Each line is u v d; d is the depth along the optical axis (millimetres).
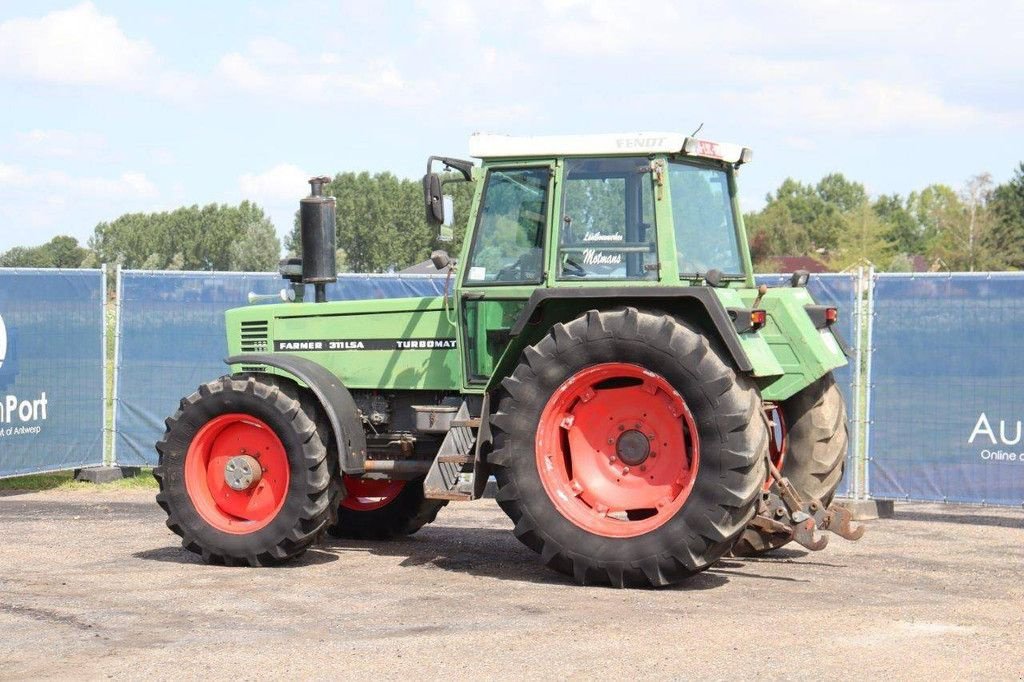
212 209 111688
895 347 10336
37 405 11555
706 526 6793
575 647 5520
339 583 7156
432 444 8320
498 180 7699
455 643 5609
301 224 8602
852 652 5426
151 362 12289
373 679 5031
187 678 5062
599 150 7355
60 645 5621
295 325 8523
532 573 7527
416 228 89875
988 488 10086
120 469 12445
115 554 8203
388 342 8250
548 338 7227
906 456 10312
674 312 7262
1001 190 71312
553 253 7438
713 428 6828
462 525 9805
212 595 6777
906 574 7523
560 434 7316
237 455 7945
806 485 8352
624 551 6938
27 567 7684
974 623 6047
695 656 5355
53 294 11727
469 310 7805
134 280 12258
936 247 72375
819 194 141125
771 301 8195
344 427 7734
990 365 10055
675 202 7473
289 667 5219
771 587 7039
